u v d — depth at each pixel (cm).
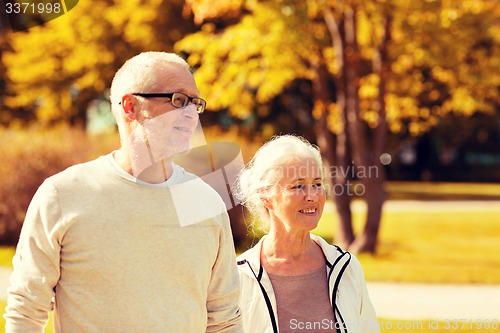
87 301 296
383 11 1512
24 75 2695
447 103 1966
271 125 3122
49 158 1669
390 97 1909
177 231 307
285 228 401
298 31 1522
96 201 299
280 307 396
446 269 1441
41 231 296
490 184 4738
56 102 2802
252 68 1650
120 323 297
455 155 5394
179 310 306
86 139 1723
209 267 320
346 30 1712
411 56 1747
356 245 1703
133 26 2391
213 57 1658
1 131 1756
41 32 2531
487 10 1605
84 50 2544
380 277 1325
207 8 1588
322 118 1773
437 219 2486
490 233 2139
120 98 312
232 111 1723
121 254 297
